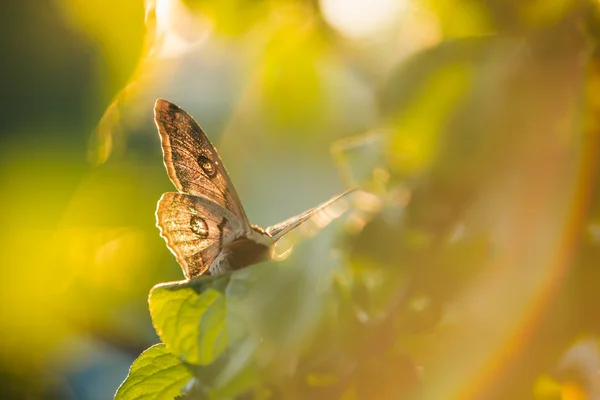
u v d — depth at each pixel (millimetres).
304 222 681
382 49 716
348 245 667
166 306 662
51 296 690
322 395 650
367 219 669
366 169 686
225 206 697
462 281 660
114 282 718
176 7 700
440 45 675
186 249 711
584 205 660
